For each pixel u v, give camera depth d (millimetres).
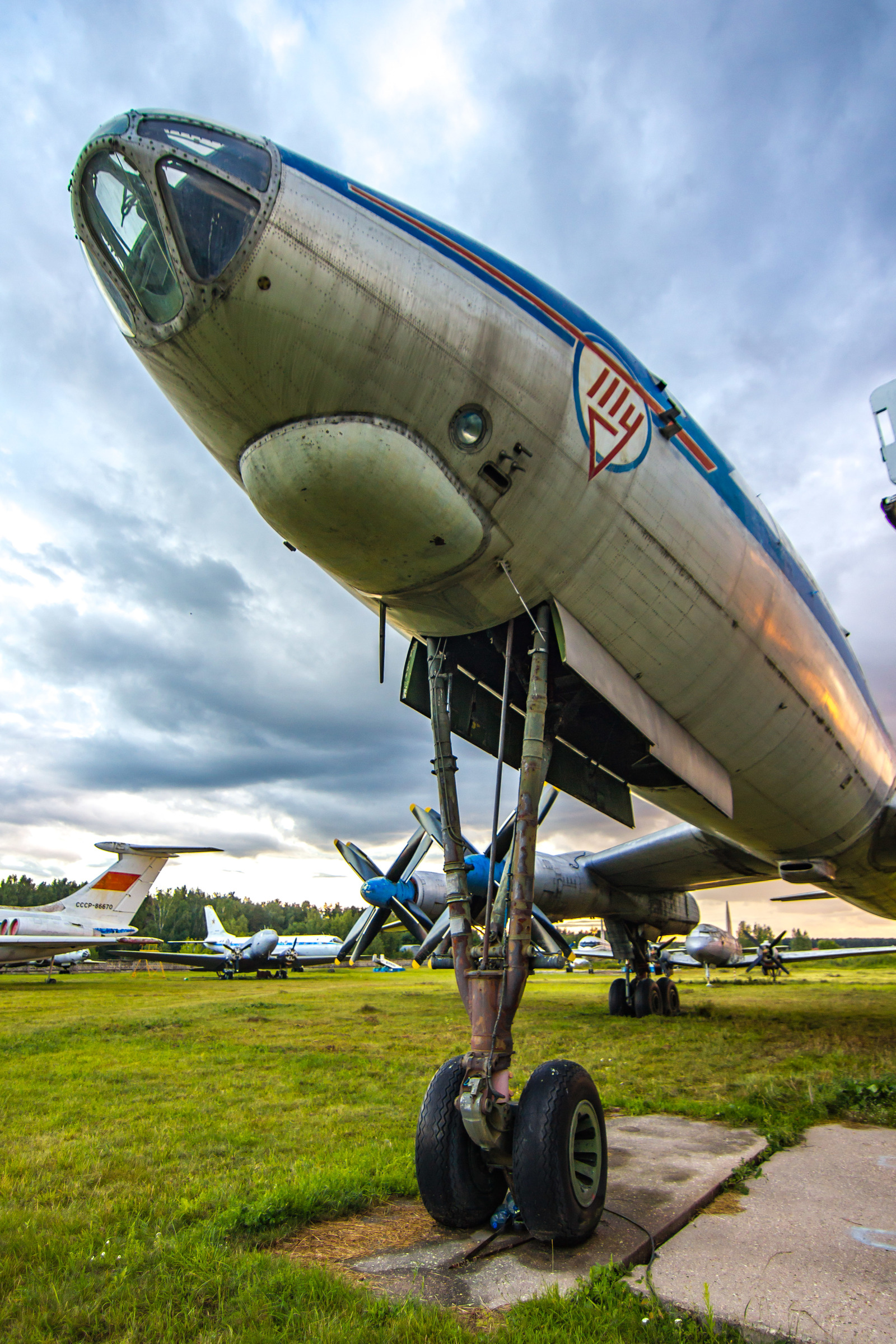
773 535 8094
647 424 6387
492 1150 3738
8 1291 3027
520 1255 3430
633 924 15969
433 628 6367
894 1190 4402
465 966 4770
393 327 4879
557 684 6754
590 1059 9609
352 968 65000
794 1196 4301
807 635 8328
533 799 5004
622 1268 3223
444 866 5246
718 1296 2930
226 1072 9008
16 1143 5582
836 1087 7051
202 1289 2980
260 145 4875
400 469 5031
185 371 5031
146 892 40031
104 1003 21500
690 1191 4227
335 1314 2762
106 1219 3863
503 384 5309
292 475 5039
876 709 11305
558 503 5746
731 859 13758
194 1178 4586
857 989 30078
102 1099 7340
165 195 4543
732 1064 9125
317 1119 6312
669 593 6551
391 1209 4117
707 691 7379
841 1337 2572
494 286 5488
